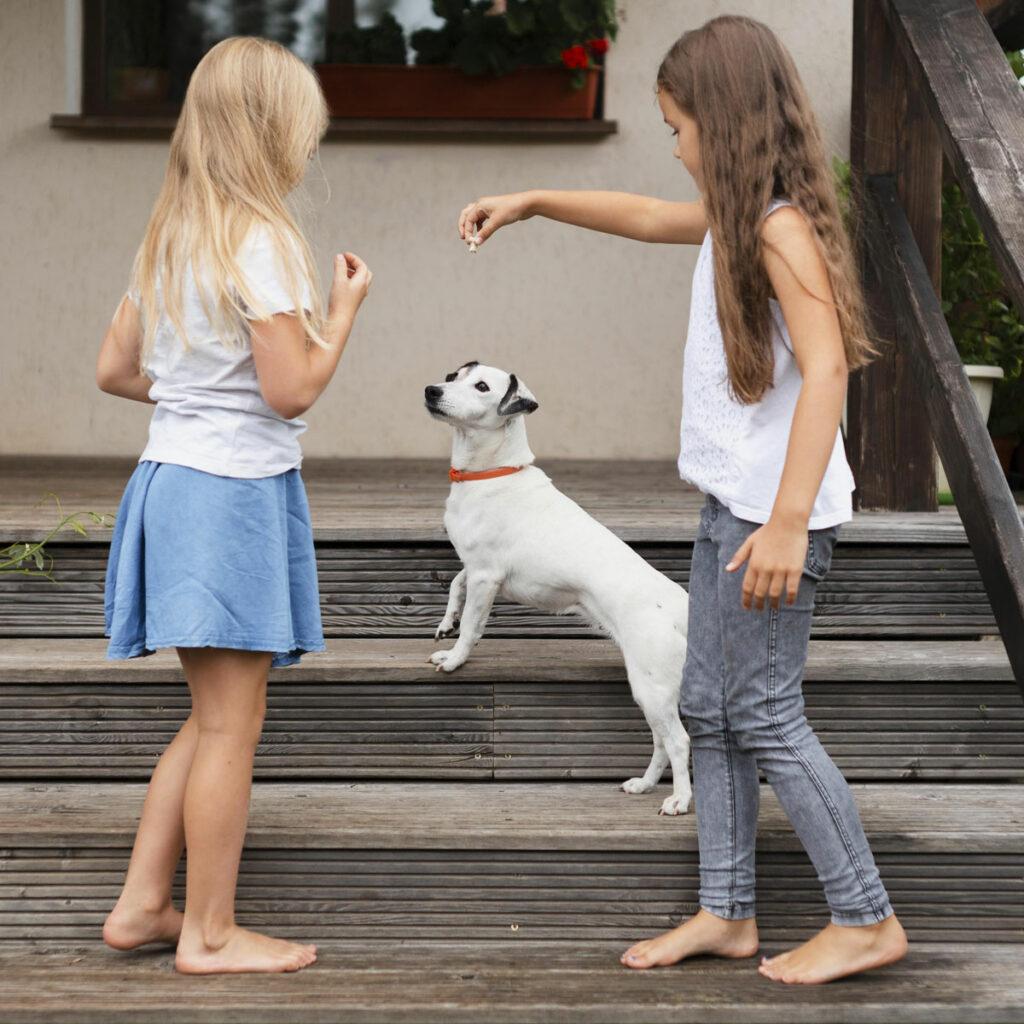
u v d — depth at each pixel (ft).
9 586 8.82
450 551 8.87
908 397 9.66
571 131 14.56
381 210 14.89
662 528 8.85
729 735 6.69
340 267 6.67
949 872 7.12
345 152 14.82
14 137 14.70
